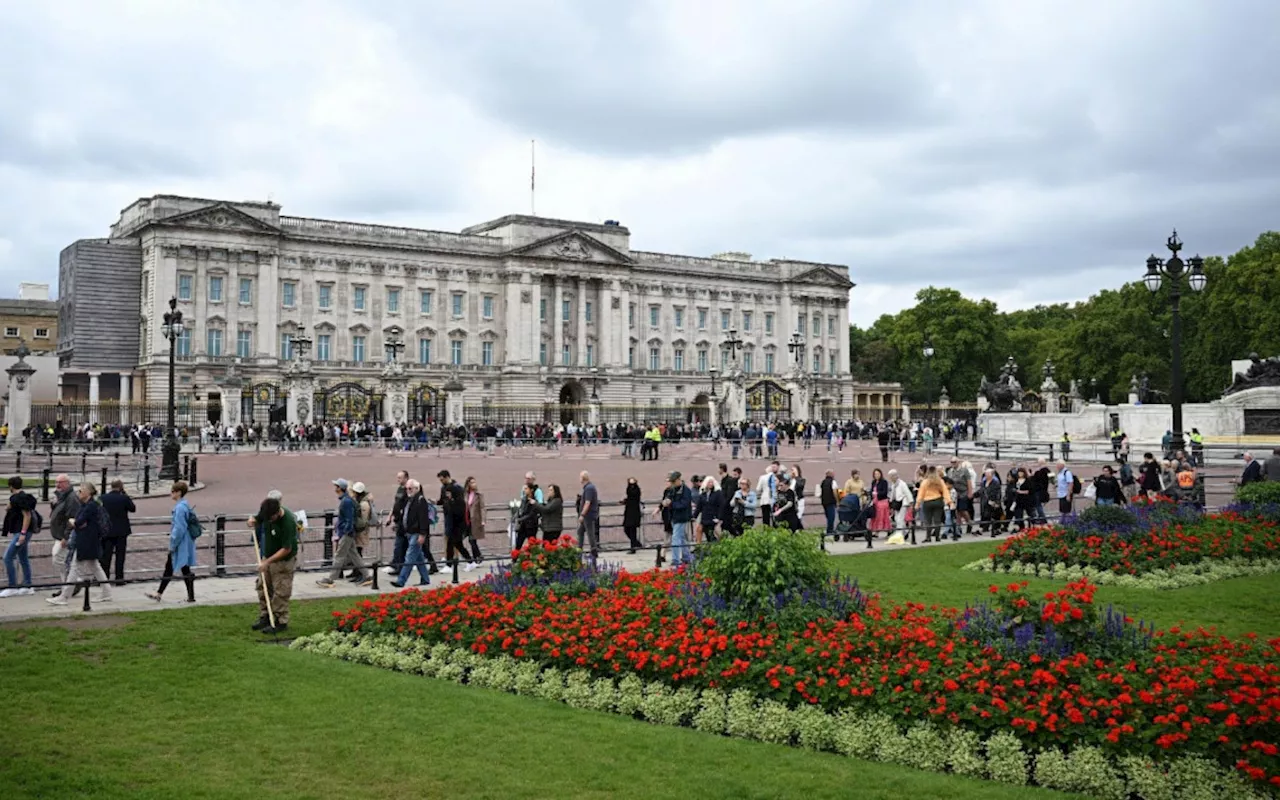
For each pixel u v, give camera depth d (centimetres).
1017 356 18025
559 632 1756
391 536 3434
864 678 1485
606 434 9875
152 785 1257
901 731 1412
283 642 2009
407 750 1387
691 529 3181
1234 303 11600
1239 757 1239
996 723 1370
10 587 2416
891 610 1891
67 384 12138
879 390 17875
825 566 1833
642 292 15712
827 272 17288
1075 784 1271
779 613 1689
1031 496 3684
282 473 5859
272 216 12812
